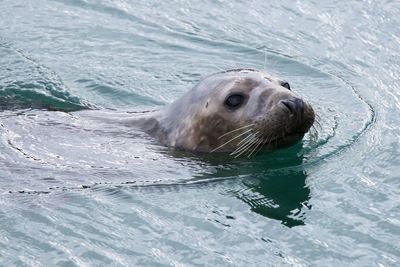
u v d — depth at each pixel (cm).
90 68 5150
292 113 3756
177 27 5628
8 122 4269
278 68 5172
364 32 5519
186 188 3719
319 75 5066
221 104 3938
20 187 3709
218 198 3647
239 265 3200
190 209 3556
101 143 4088
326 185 3762
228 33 5556
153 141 4106
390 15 5684
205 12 5800
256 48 5388
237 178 3797
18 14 5794
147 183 3759
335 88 4881
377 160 3981
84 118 4347
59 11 5844
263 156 3947
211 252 3275
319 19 5675
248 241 3341
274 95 3834
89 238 3356
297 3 5869
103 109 4538
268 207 3581
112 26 5650
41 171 3838
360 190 3731
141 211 3538
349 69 5131
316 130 4197
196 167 3888
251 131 3850
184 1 5941
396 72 5091
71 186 3722
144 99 4822
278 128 3788
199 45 5431
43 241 3331
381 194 3703
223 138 3944
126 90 4912
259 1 5919
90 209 3547
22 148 4025
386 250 3306
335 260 3241
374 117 4450
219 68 5184
